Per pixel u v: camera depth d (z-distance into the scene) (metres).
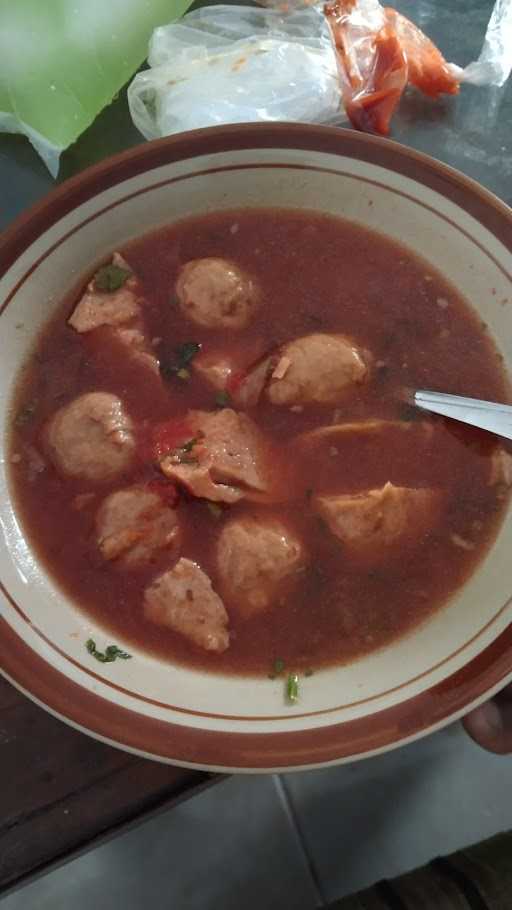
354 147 0.36
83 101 0.44
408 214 0.37
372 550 0.35
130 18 0.45
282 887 0.50
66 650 0.32
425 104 0.45
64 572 0.34
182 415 0.36
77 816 0.33
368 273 0.38
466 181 0.35
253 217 0.38
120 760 0.34
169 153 0.35
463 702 0.30
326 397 0.36
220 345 0.37
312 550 0.35
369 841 0.51
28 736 0.34
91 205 0.35
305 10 0.46
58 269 0.36
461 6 0.47
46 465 0.35
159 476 0.35
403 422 0.36
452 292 0.37
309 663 0.33
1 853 0.33
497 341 0.37
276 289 0.38
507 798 0.51
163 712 0.30
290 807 0.51
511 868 0.40
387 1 0.47
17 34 0.44
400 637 0.34
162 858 0.50
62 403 0.36
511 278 0.35
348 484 0.36
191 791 0.34
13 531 0.34
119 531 0.34
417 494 0.35
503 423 0.35
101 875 0.50
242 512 0.35
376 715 0.30
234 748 0.29
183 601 0.34
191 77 0.43
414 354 0.37
